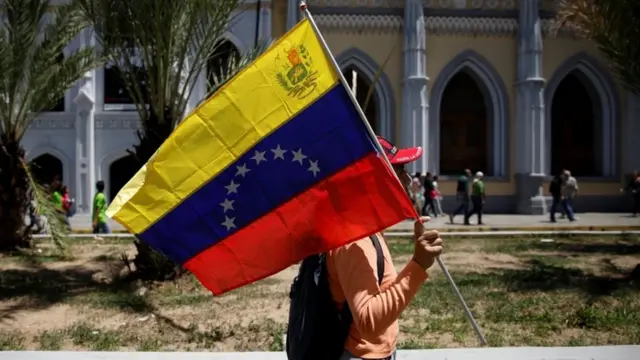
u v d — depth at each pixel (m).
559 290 9.10
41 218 15.22
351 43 24.62
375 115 25.19
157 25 9.32
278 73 3.15
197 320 7.51
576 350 5.56
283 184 3.18
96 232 16.47
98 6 9.52
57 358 5.38
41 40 13.25
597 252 13.41
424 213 23.19
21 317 7.66
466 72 25.69
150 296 8.88
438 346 6.28
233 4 9.79
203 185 3.23
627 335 6.65
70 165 23.53
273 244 3.22
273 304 8.36
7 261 12.00
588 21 11.05
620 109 25.69
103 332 6.91
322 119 3.12
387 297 2.58
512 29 25.06
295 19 23.92
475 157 25.78
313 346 2.79
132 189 3.29
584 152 26.28
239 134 3.19
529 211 24.61
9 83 12.02
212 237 3.26
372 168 3.07
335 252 2.81
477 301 8.41
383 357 2.79
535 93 24.61
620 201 25.62
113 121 23.67
